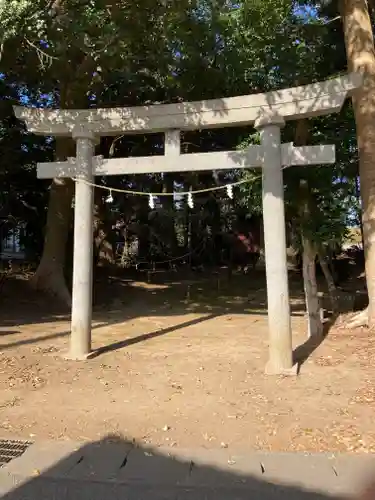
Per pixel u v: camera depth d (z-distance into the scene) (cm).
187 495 338
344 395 539
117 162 730
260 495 335
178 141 711
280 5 887
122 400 540
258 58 1027
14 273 1510
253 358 709
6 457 402
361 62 855
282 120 657
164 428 459
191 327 1004
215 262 2373
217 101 683
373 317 841
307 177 875
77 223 730
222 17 1001
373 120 840
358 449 405
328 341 788
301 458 391
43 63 963
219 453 404
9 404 527
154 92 1440
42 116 742
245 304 1403
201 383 597
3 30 677
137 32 913
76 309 726
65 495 348
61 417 490
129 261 2247
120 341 846
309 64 984
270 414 489
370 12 1027
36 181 1706
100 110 728
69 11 822
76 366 675
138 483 355
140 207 2088
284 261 643
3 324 1009
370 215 841
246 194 988
